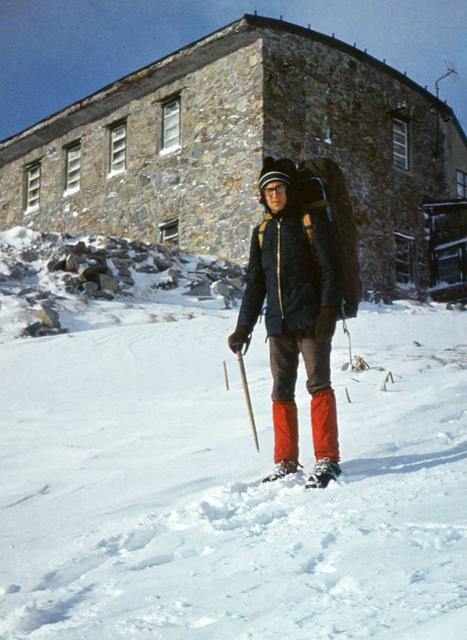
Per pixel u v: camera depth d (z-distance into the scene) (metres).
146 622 2.00
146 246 18.06
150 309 14.95
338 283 3.89
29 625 2.13
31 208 26.19
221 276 18.02
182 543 2.77
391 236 21.78
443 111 23.98
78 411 7.24
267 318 4.04
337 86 21.06
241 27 19.14
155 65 21.08
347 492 3.18
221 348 10.36
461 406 5.08
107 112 23.56
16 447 5.71
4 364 9.95
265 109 19.39
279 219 4.04
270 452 4.41
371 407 5.43
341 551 2.31
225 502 3.25
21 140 25.52
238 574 2.28
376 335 11.64
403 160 22.84
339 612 1.80
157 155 21.91
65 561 2.76
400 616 1.69
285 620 1.82
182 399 7.18
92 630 1.98
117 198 22.91
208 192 20.38
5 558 2.92
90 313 14.29
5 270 15.79
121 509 3.47
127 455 4.93
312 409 3.78
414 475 3.33
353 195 20.92
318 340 3.81
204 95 20.81
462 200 22.39
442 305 20.72
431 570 1.98
